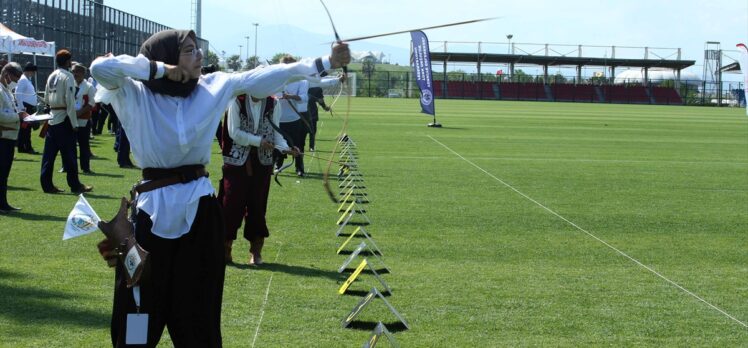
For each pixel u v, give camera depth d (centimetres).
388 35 555
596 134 4091
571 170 2383
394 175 2166
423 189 1898
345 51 566
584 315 891
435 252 1203
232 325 823
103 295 911
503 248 1244
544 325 851
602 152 3038
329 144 3130
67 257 1094
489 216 1537
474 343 786
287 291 959
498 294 970
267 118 1073
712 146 3478
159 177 568
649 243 1312
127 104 555
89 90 2031
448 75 11912
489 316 878
